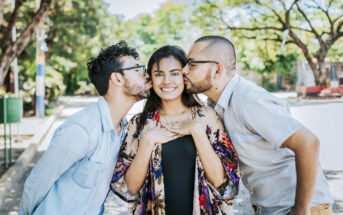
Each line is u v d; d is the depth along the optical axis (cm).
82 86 3597
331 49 2173
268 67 2992
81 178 185
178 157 202
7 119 632
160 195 196
